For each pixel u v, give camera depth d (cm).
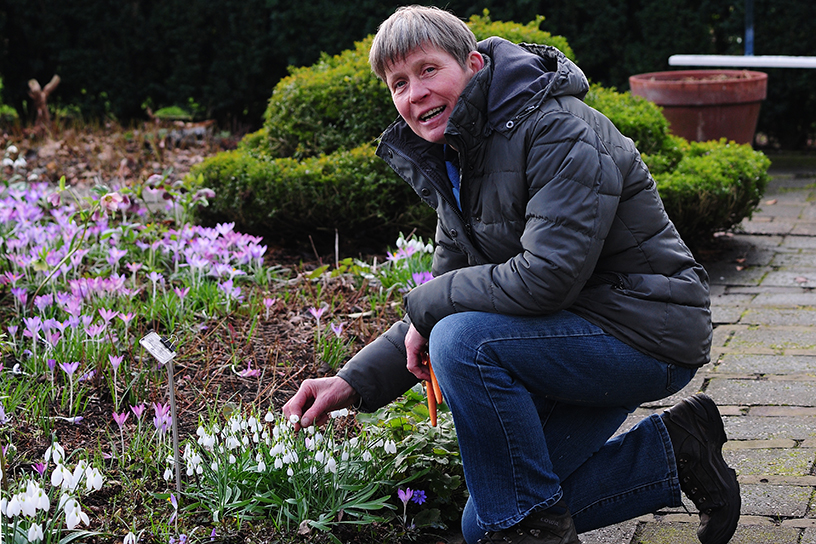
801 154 863
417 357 237
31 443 289
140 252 488
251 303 409
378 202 513
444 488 259
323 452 254
